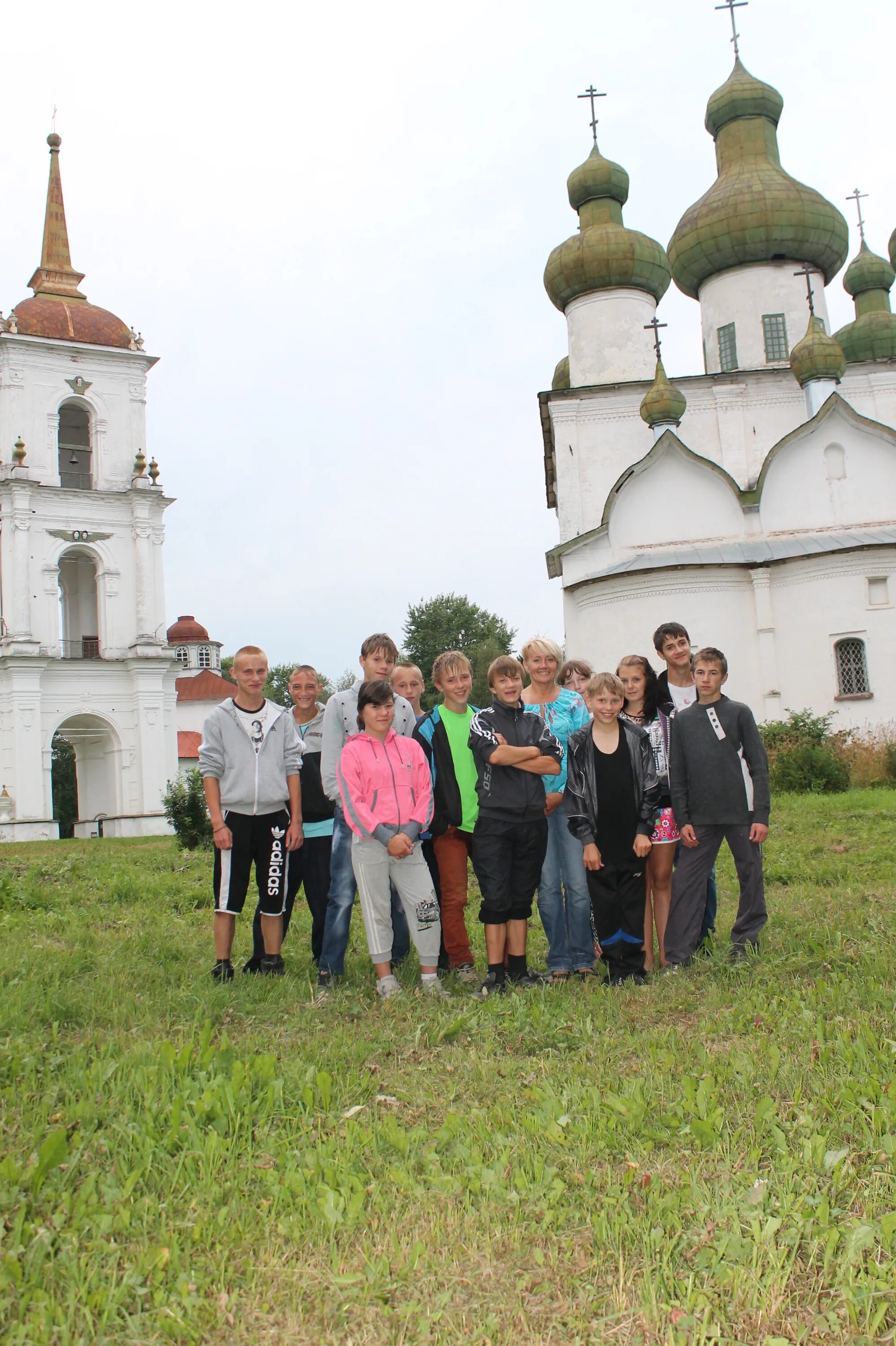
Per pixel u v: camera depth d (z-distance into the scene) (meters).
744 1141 3.92
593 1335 2.83
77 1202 3.47
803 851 12.74
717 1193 3.49
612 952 7.00
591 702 7.11
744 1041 5.14
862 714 25.62
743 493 28.05
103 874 15.14
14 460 39.31
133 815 39.91
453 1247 3.24
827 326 32.84
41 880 14.45
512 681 6.96
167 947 8.24
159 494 41.34
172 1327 2.86
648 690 7.84
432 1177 3.66
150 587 41.25
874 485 27.84
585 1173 3.69
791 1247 3.16
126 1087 4.43
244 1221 3.40
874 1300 2.91
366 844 6.75
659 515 28.28
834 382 30.14
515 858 6.94
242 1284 3.09
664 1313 2.89
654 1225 3.34
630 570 26.61
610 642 26.97
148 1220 3.39
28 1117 4.16
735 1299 2.94
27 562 39.31
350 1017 6.05
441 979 7.18
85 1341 2.78
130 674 40.75
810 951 7.00
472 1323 2.89
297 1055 5.13
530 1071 4.85
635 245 32.28
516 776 6.89
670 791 7.26
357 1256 3.20
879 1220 3.30
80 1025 5.78
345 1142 3.96
